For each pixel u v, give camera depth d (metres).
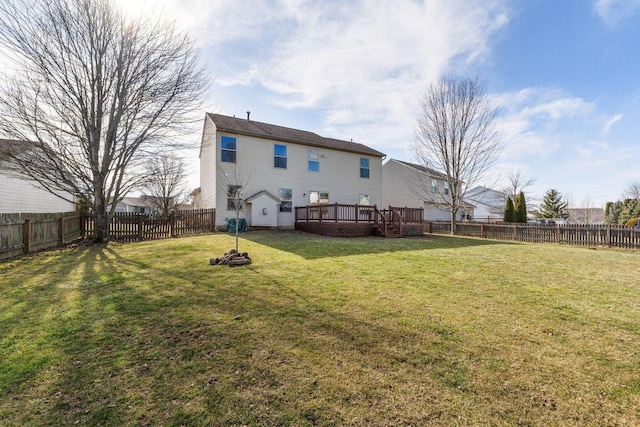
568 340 3.06
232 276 5.49
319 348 2.84
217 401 2.09
